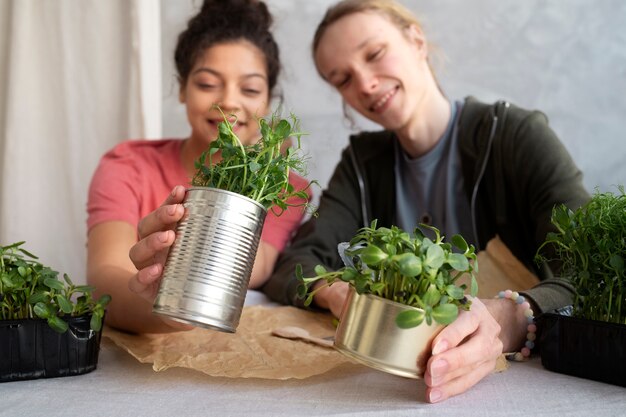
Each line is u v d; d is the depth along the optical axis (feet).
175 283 2.69
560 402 2.62
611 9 7.43
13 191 7.37
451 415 2.45
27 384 2.84
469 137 5.57
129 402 2.60
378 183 6.09
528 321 3.48
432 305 2.51
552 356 3.10
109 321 3.94
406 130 5.69
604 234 3.00
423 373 2.59
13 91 7.35
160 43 8.14
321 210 6.00
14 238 7.36
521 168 5.20
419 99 5.63
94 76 7.50
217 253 2.69
